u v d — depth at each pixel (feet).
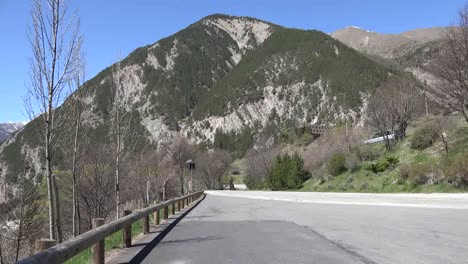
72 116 67.31
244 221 56.95
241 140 467.11
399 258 27.27
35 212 73.92
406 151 149.59
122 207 128.98
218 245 35.24
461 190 104.17
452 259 26.61
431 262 25.80
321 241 35.53
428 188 115.03
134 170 140.77
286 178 220.64
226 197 168.14
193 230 47.67
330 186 165.89
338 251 30.45
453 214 56.03
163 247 34.86
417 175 121.49
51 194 51.98
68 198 98.99
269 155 287.28
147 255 31.04
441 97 125.39
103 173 97.91
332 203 95.04
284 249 32.01
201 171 322.96
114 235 44.09
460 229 40.63
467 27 115.55
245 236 40.60
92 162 94.27
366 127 214.69
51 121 55.01
